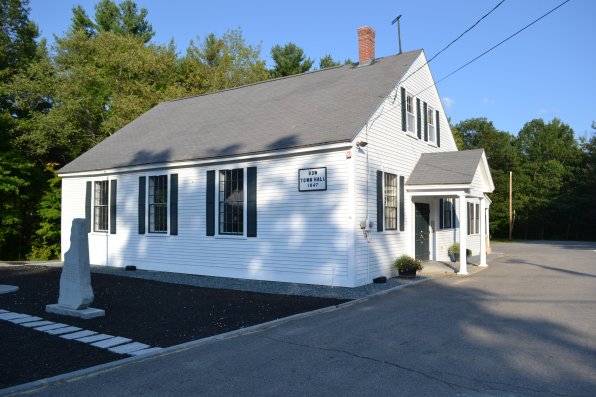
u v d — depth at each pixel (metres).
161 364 6.42
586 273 15.88
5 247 30.69
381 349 6.97
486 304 10.31
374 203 14.00
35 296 11.74
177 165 16.56
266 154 14.16
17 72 29.73
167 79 35.44
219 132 17.12
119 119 29.23
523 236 53.09
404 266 14.51
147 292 12.53
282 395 5.23
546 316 9.01
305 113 15.66
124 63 31.73
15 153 26.61
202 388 5.50
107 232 19.11
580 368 5.97
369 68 17.98
